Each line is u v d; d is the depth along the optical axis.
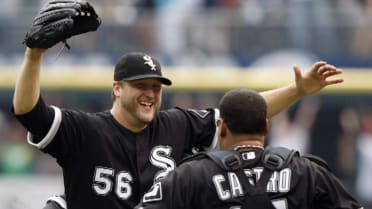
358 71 50.16
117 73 21.44
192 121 22.03
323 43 50.69
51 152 21.11
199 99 49.62
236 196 18.33
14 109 20.62
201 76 49.69
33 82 20.34
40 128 20.72
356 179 49.31
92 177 21.11
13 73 49.72
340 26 50.91
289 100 22.61
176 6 51.69
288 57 50.62
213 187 18.38
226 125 18.97
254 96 19.00
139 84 21.22
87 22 20.34
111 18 50.66
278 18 51.06
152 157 21.41
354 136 49.53
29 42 19.95
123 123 21.45
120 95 21.41
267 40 50.78
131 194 21.14
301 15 51.09
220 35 50.78
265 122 18.98
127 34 50.53
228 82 49.81
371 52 50.62
